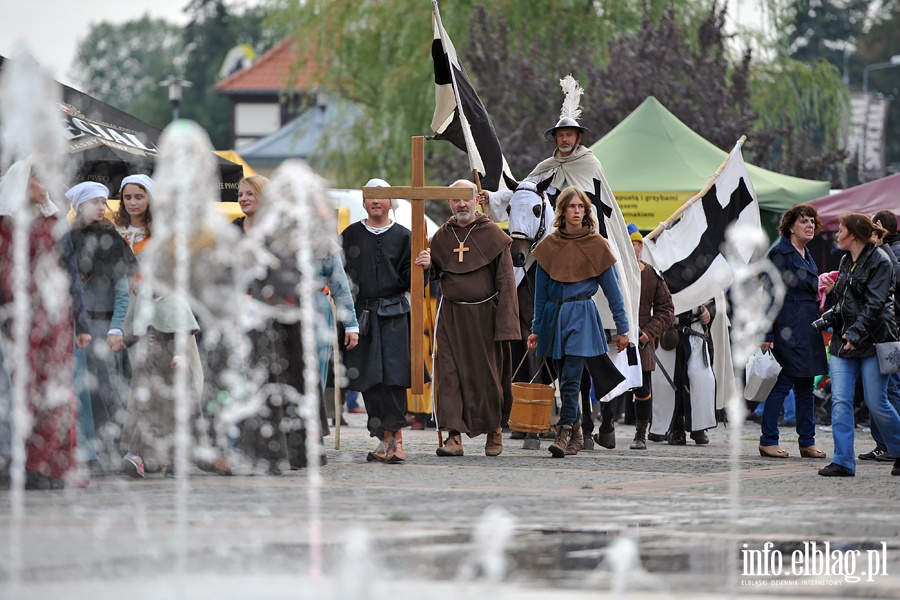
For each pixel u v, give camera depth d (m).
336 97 57.59
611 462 17.72
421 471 15.64
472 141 19.48
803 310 18.98
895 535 10.60
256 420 14.92
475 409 18.02
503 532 8.72
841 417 16.30
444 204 51.59
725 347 22.50
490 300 18.00
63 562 8.77
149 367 14.38
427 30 52.94
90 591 7.80
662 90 49.41
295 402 15.22
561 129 20.67
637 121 32.31
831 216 29.78
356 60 55.47
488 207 20.36
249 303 14.93
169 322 14.37
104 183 19.33
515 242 20.08
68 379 13.21
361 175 55.97
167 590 7.84
